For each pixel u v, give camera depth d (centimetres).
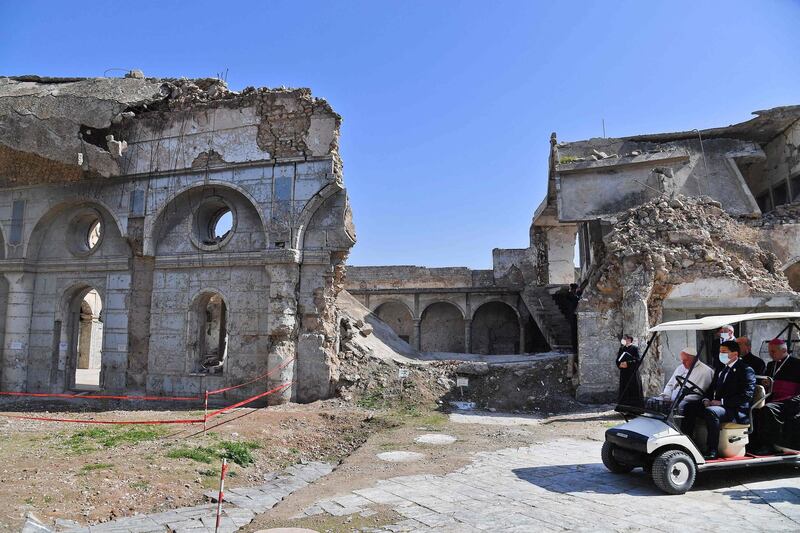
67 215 1959
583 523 648
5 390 1889
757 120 2125
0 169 1875
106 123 1805
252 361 1686
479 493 785
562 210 2105
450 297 3547
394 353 1922
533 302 2911
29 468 868
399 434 1246
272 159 1728
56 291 1931
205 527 682
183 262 1780
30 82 2122
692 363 817
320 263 1683
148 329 1805
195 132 1811
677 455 757
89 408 1747
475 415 1499
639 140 2275
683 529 621
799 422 806
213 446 1051
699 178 2088
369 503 747
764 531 609
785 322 1204
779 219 1883
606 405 1523
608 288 1589
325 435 1297
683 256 1541
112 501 752
